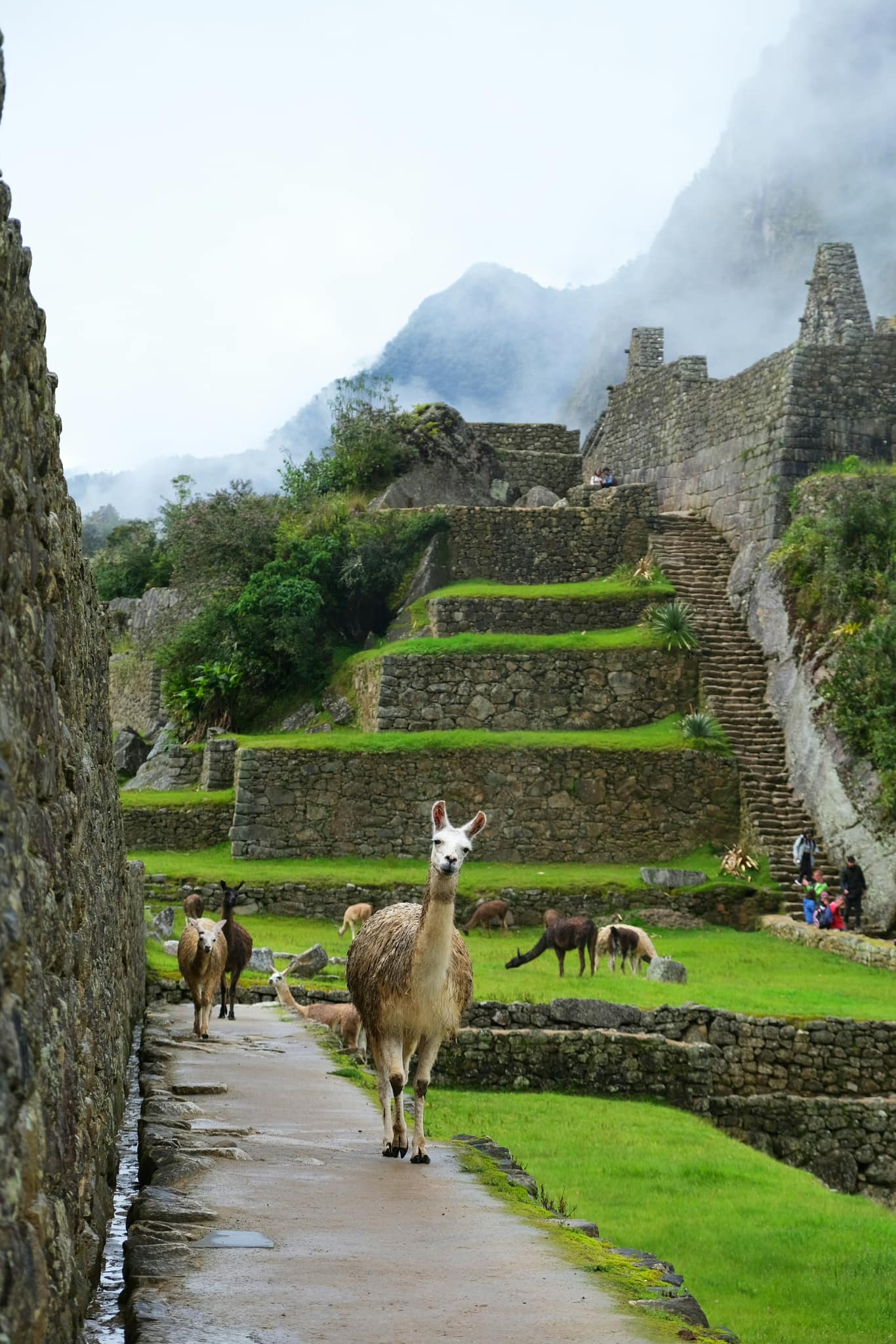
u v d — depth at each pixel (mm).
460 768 31094
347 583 38562
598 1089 17078
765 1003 18875
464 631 35875
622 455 46062
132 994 14242
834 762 29812
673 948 25016
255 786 30500
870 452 36531
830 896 27922
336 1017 16547
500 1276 5500
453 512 39281
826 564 32406
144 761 40656
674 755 31500
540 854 30938
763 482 36875
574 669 34156
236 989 18672
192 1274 5270
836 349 36688
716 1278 9945
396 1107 8234
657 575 37438
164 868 27656
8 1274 2857
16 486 3625
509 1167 8508
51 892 3941
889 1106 17125
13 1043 3066
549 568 39156
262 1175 7410
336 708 36625
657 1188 12414
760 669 34188
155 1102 9539
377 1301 5012
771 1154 16938
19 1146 3062
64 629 4730
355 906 25016
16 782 3475
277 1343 4398
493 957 23156
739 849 29812
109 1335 4562
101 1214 5387
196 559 41188
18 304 3727
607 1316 4922
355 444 44625
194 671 39750
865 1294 9602
